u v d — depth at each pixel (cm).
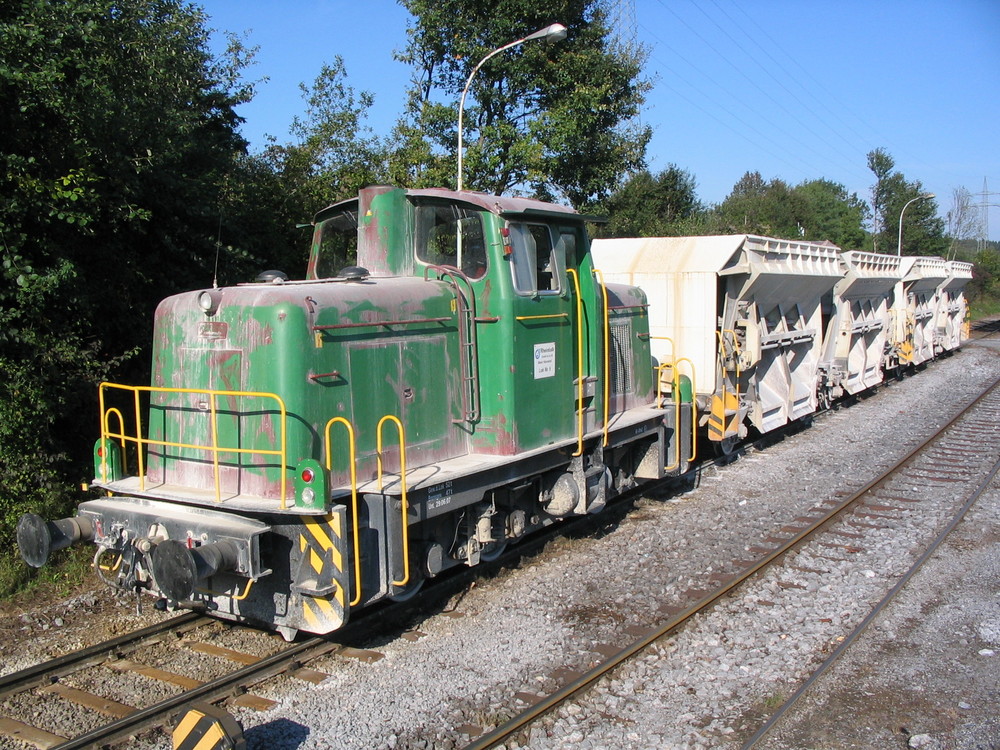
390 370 573
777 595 645
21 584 651
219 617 591
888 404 1658
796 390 1341
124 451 590
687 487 1002
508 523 680
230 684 482
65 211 692
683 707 469
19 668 521
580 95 1609
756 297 1141
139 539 505
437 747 425
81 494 776
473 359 637
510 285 626
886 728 448
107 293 795
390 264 633
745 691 488
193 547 486
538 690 487
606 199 1942
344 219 677
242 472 519
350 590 500
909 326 1983
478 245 636
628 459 884
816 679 498
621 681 498
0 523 682
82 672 510
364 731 438
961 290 2711
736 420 1109
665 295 1098
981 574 688
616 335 845
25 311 694
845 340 1559
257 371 511
